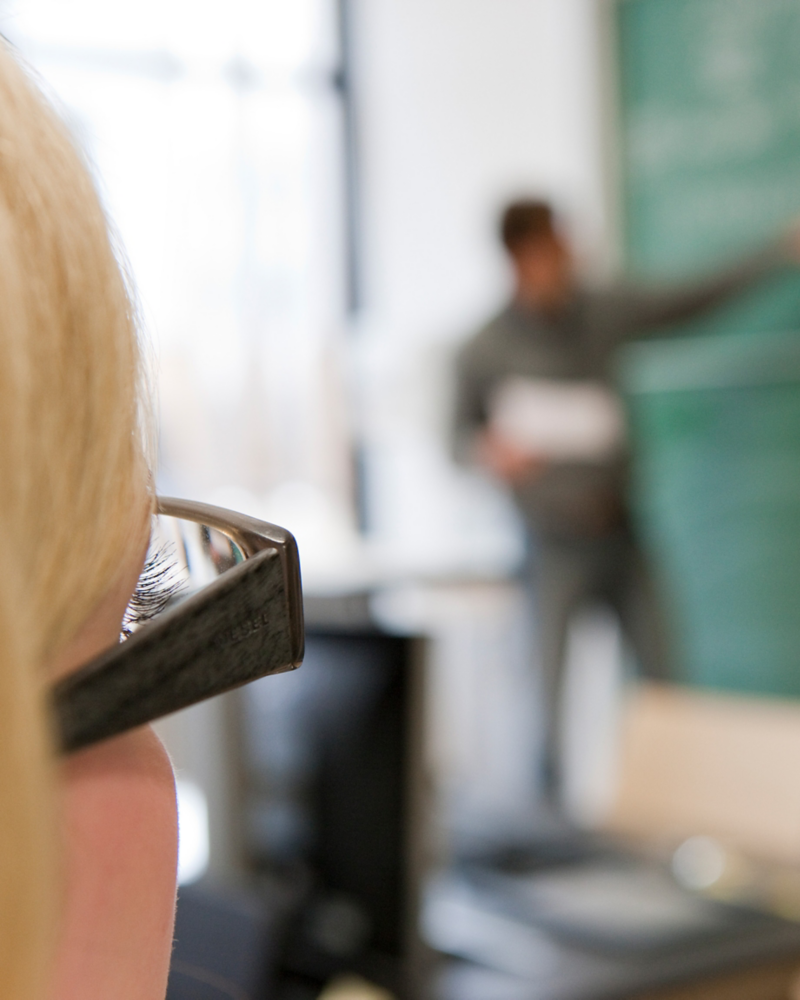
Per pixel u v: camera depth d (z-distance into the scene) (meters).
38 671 0.16
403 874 1.11
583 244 4.13
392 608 1.74
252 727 1.28
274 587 0.20
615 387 3.51
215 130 4.61
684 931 1.10
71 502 0.16
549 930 1.13
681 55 3.93
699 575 3.99
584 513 3.51
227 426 4.55
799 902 1.24
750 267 3.46
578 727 4.10
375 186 4.94
